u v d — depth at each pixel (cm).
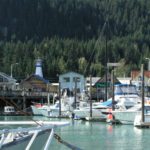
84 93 13000
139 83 14875
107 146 5138
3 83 15888
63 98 11556
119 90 11962
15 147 2248
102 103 10225
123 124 8156
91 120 9069
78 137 6016
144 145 5231
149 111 7925
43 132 2411
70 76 17700
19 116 11381
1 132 2186
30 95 14175
